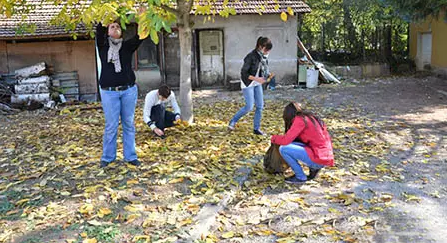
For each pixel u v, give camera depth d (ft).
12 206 17.46
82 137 28.84
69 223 15.80
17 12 30.45
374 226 16.02
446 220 16.49
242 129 29.55
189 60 30.12
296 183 20.01
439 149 25.91
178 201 17.74
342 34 66.90
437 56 60.64
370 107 40.01
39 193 18.66
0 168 22.56
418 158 24.14
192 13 52.21
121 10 20.11
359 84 55.62
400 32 68.64
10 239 14.73
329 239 15.01
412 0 43.83
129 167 21.34
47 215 16.38
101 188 18.93
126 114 21.38
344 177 21.01
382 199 18.30
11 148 26.55
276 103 42.91
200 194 18.39
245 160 22.80
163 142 25.94
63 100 47.47
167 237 14.87
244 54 54.70
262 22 54.44
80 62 49.14
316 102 43.32
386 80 58.44
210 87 55.62
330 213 17.03
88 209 16.71
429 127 31.73
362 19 65.57
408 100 43.55
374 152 25.05
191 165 21.75
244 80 27.17
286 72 55.88
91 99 49.65
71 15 28.02
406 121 33.91
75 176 20.53
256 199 18.29
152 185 19.25
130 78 21.11
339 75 62.39
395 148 26.11
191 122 31.04
